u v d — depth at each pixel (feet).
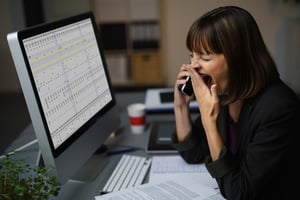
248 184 3.63
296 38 13.99
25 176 3.23
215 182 4.20
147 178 4.36
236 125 4.28
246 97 3.92
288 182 3.84
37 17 14.44
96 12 14.94
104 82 5.09
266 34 14.65
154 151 4.98
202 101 4.02
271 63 3.83
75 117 4.32
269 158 3.64
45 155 3.82
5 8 13.89
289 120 3.67
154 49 15.25
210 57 3.76
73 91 4.34
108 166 4.67
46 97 3.85
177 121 4.77
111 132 5.13
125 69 15.49
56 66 4.07
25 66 3.58
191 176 4.33
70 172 4.04
